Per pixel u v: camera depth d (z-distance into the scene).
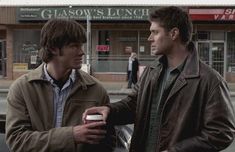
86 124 2.57
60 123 2.73
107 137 2.82
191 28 2.80
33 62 26.28
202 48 25.86
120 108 2.89
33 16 25.53
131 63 21.73
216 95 2.59
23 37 26.28
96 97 2.80
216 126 2.57
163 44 2.75
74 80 2.78
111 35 25.89
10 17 25.75
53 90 2.76
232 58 25.80
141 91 2.88
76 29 2.70
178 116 2.63
